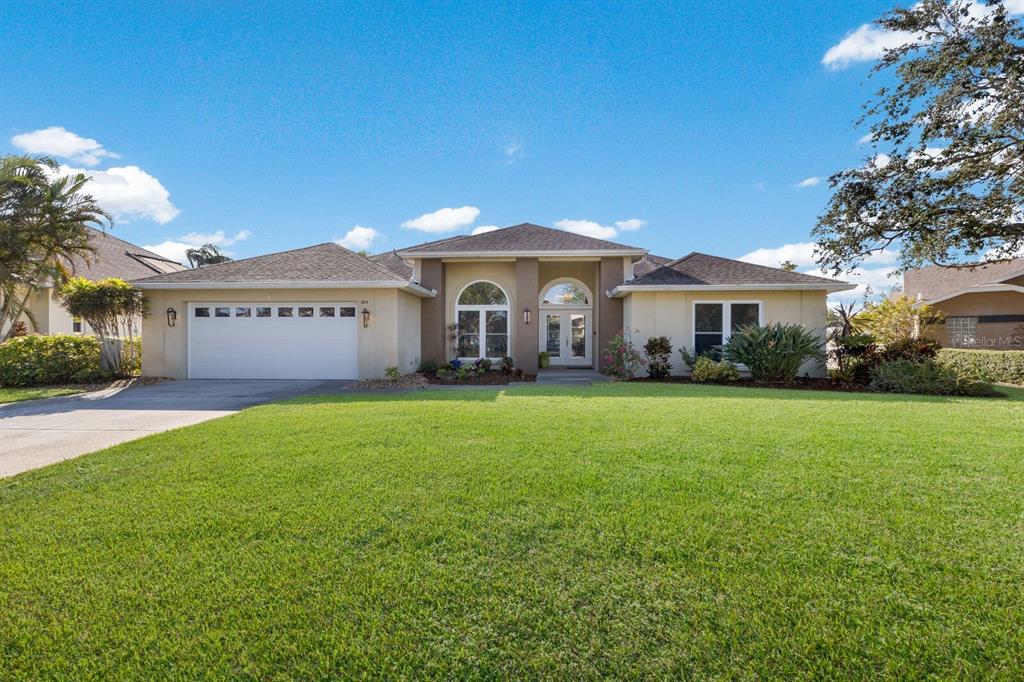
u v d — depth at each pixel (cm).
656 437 661
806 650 241
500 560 329
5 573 317
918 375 1260
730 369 1470
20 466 580
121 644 251
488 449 601
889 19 1273
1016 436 664
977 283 2291
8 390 1351
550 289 2081
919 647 242
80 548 350
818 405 962
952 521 382
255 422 780
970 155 1264
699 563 322
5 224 1688
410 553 340
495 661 239
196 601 286
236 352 1614
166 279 1609
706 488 456
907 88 1295
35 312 2223
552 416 827
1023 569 311
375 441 646
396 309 1580
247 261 1725
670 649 244
